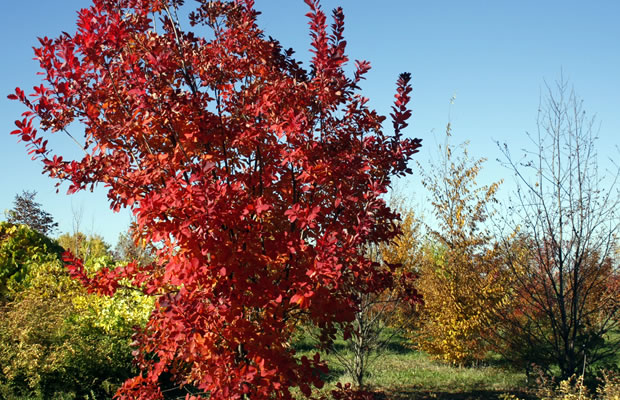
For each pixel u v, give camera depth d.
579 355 8.11
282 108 4.11
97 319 8.82
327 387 8.69
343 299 4.30
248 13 4.36
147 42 3.99
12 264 10.98
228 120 4.23
